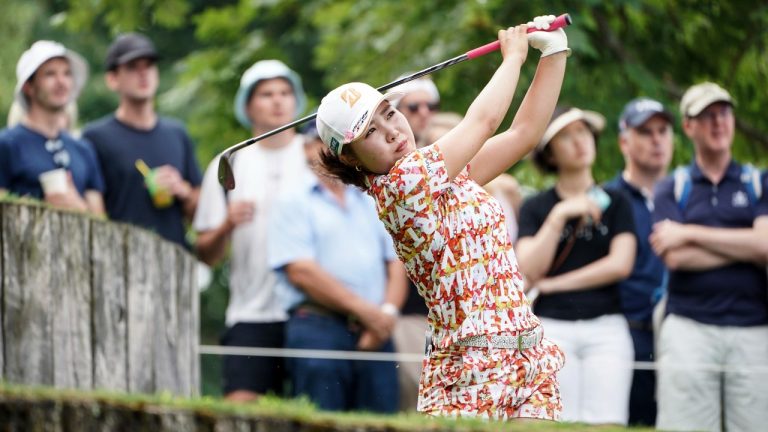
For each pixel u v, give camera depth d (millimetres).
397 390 23594
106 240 18688
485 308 14750
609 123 33344
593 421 22438
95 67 52094
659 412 22641
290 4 41281
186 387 21469
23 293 17422
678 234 23016
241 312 25109
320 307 23766
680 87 36094
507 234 15102
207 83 40719
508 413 14820
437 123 25125
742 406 22328
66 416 12391
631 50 35594
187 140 26688
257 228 25266
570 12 33688
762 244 22891
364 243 24297
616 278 22797
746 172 23562
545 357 15047
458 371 14719
